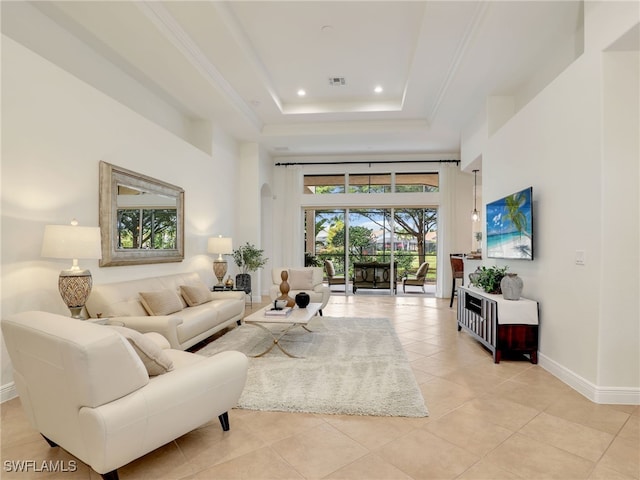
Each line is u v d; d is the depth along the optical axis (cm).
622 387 253
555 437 208
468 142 592
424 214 834
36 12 313
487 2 309
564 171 298
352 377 297
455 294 791
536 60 393
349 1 343
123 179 379
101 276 357
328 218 864
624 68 252
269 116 620
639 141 252
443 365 333
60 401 158
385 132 644
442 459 186
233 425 221
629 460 186
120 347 154
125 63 409
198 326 365
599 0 255
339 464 181
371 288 843
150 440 164
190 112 556
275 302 399
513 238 376
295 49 432
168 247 466
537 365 334
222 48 398
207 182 579
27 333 162
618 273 253
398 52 437
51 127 298
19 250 271
